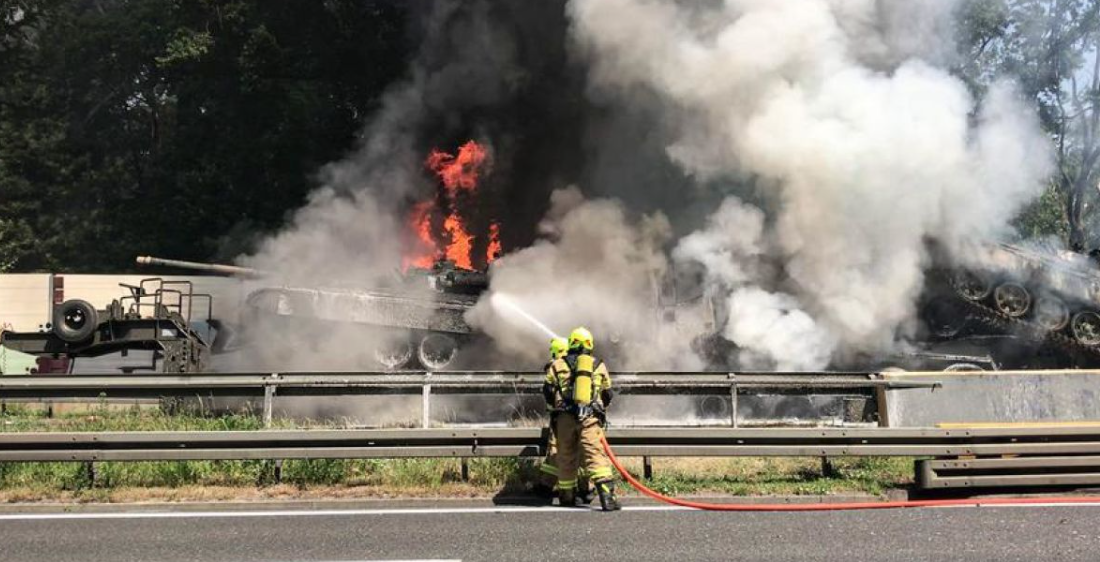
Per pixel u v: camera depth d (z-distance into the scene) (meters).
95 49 40.41
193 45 36.44
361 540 7.25
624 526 7.71
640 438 8.98
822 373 11.85
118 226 39.25
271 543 7.17
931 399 11.79
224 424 11.68
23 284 27.20
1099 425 9.14
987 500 8.80
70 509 8.34
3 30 40.06
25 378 11.84
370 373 11.68
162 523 7.84
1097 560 6.67
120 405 14.64
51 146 38.94
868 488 9.01
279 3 37.34
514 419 14.60
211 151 39.19
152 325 16.88
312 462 9.38
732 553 6.86
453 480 9.34
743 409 15.49
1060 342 19.67
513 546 7.06
